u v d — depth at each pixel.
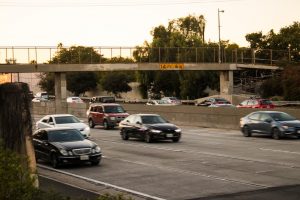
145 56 82.25
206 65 70.69
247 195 13.90
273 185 15.38
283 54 89.81
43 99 89.06
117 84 96.25
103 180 17.44
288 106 60.88
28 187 6.35
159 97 92.31
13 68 58.75
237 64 72.88
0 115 10.47
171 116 45.62
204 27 103.25
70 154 20.58
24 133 10.41
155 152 25.28
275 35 99.00
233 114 39.03
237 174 17.66
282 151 24.38
